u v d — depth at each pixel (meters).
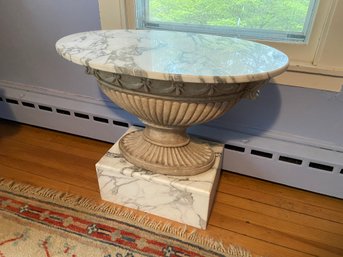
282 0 1.14
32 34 1.56
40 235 1.08
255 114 1.33
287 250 1.08
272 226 1.18
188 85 0.78
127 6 1.32
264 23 1.22
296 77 1.17
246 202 1.30
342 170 1.22
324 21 1.07
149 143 1.17
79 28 1.44
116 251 1.04
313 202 1.31
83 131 1.69
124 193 1.20
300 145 1.29
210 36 1.14
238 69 0.77
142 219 1.18
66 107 1.63
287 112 1.27
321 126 1.25
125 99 0.91
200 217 1.12
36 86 1.75
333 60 1.10
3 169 1.44
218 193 1.34
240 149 1.36
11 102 1.77
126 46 0.95
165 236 1.11
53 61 1.60
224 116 1.39
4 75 1.79
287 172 1.32
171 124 0.99
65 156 1.56
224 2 1.22
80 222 1.15
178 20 1.35
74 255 1.02
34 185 1.34
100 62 0.79
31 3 1.46
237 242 1.11
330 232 1.16
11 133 1.76
